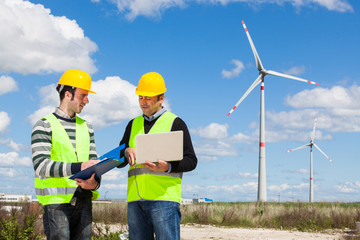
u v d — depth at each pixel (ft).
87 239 12.01
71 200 11.58
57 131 11.89
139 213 12.21
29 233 22.67
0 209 29.50
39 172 11.22
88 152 12.55
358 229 45.42
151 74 12.84
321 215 54.70
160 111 12.82
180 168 11.72
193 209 58.70
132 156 11.47
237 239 36.09
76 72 12.38
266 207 61.93
